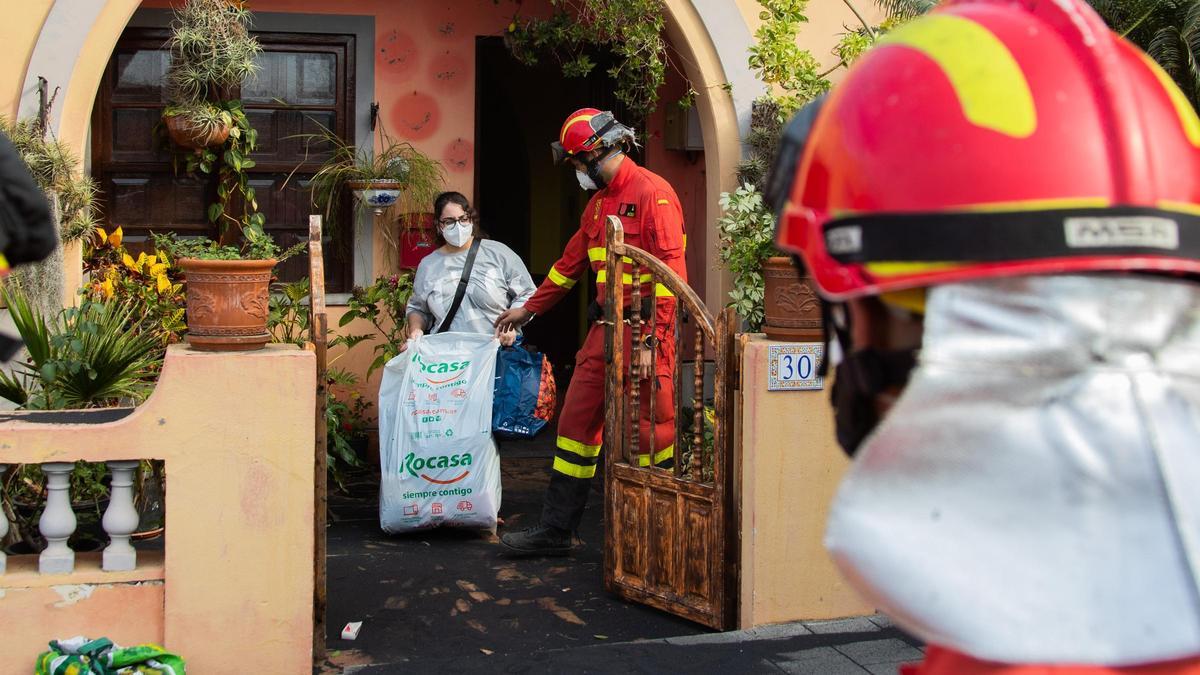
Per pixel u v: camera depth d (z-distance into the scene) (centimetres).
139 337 471
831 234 109
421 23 793
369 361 780
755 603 462
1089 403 98
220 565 387
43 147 595
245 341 389
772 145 690
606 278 505
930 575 98
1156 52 649
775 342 459
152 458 381
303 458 390
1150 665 96
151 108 761
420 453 596
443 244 736
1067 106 101
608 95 908
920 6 680
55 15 622
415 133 796
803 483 463
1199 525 97
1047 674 95
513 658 431
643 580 502
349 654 447
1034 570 96
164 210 768
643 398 514
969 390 99
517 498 715
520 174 1123
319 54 786
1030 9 112
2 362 244
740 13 708
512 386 627
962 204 100
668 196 529
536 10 805
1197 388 101
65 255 620
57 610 380
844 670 419
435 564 567
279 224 784
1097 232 97
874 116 108
